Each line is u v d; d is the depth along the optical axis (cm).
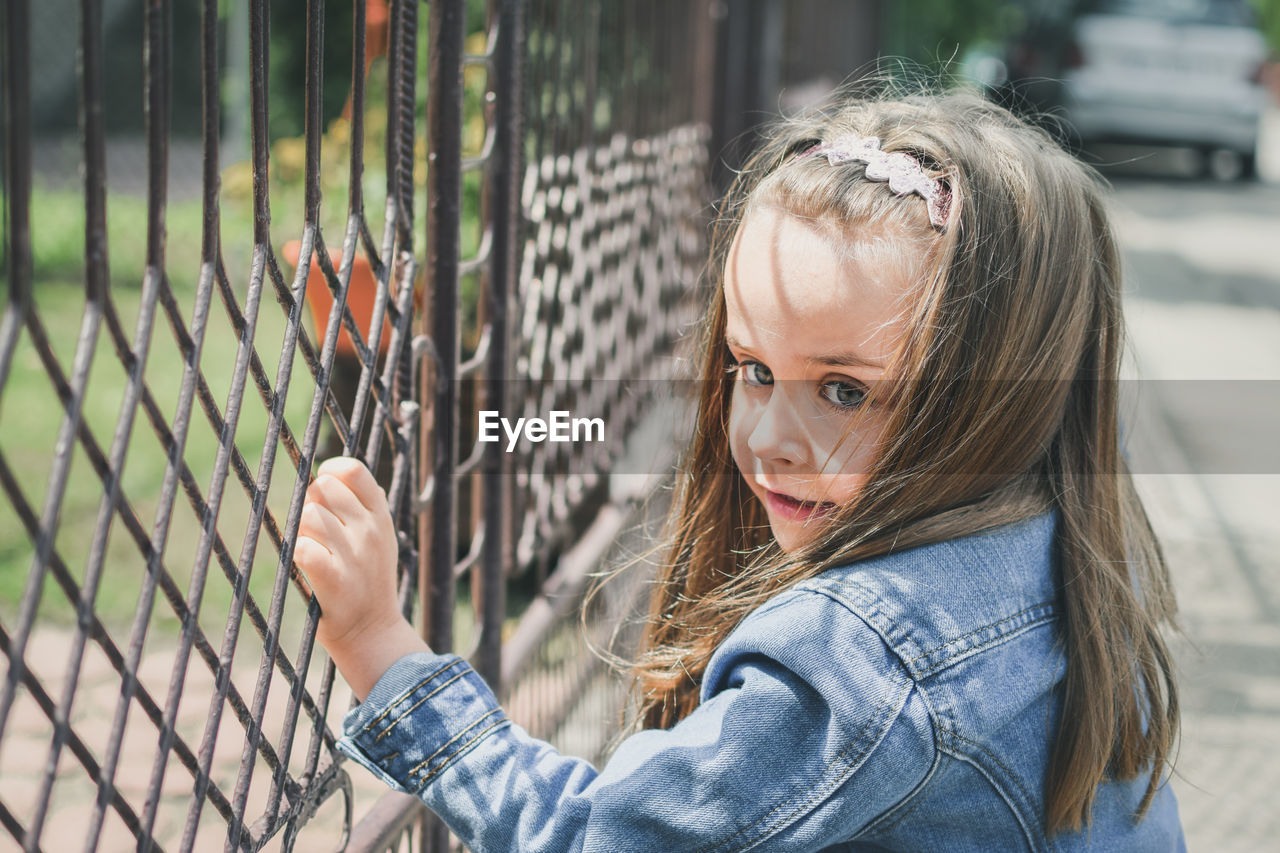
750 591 111
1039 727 96
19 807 229
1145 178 1230
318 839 222
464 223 287
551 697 221
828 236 97
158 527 73
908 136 103
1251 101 1186
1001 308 99
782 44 527
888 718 88
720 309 121
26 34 61
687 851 91
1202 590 370
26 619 62
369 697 100
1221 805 267
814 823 88
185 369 76
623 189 250
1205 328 665
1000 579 97
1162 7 1191
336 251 151
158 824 227
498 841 96
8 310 62
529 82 175
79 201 712
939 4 1227
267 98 84
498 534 172
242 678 275
